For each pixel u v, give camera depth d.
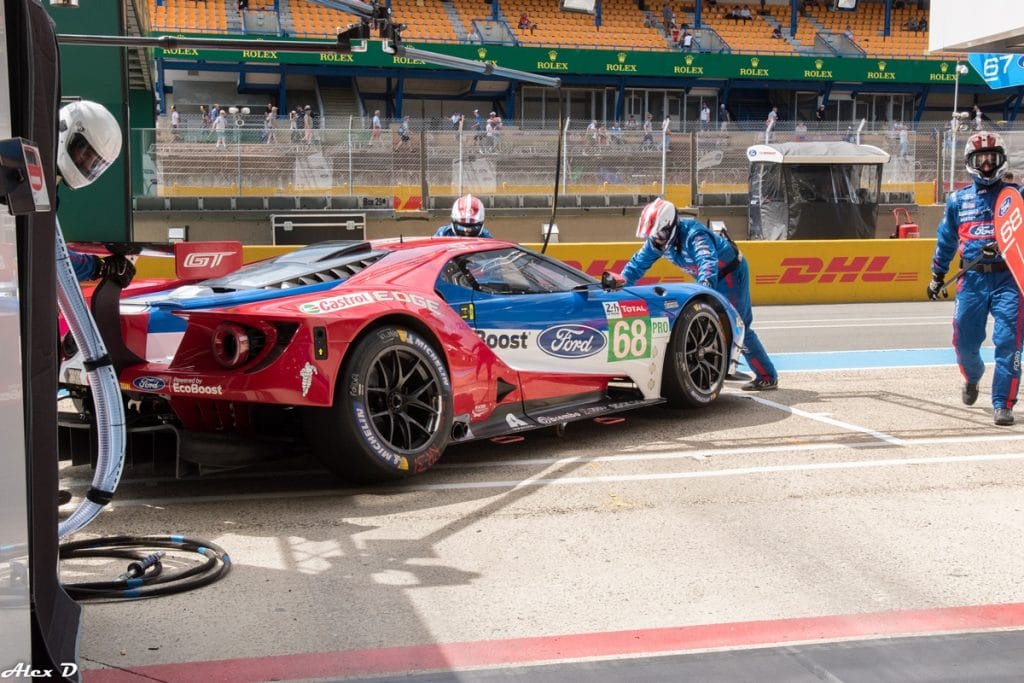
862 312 15.00
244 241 19.27
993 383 6.28
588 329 5.88
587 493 4.70
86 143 3.38
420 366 4.75
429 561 3.74
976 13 5.18
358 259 5.15
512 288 5.62
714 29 39.34
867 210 21.89
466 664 2.83
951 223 6.49
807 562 3.71
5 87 1.88
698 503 4.51
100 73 9.48
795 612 3.22
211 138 18.98
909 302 17.06
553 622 3.15
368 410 4.50
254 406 4.69
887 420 6.41
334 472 4.59
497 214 20.55
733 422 6.38
